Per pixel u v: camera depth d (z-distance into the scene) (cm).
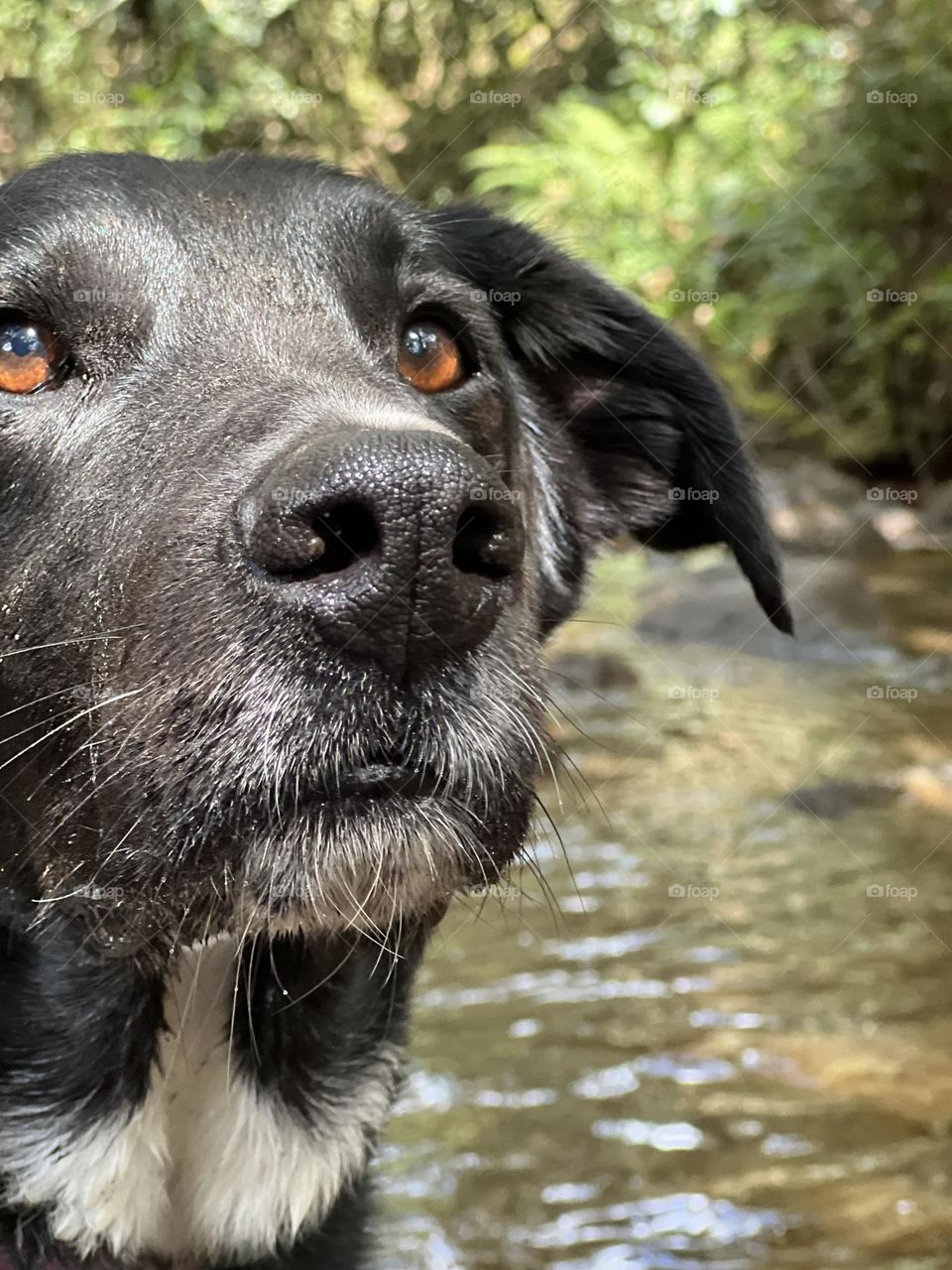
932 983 54
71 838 28
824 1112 45
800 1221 40
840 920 59
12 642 29
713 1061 49
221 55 157
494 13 186
